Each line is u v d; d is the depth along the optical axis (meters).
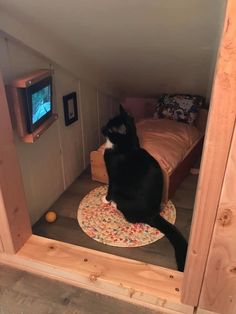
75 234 1.60
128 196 1.64
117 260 1.25
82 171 2.23
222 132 0.75
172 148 1.91
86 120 2.19
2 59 1.21
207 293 1.04
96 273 1.20
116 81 2.29
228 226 0.88
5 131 1.12
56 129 1.77
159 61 1.72
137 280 1.17
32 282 1.27
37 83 1.33
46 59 1.53
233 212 0.85
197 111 2.34
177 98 2.38
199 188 0.85
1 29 1.13
